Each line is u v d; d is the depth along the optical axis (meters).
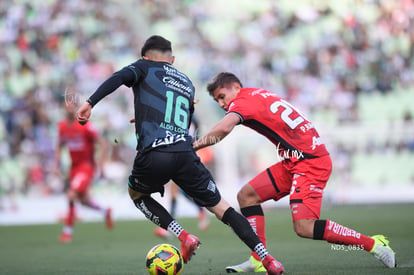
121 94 56.25
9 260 22.11
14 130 53.25
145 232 32.94
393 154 51.16
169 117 13.99
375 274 14.52
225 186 47.91
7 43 63.44
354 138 50.53
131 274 17.12
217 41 69.31
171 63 15.23
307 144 15.55
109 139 52.09
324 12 71.56
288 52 67.56
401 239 24.22
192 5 73.75
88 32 66.50
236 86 16.48
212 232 31.81
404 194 50.84
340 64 66.00
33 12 67.00
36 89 58.56
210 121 57.28
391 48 68.62
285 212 43.41
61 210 46.69
